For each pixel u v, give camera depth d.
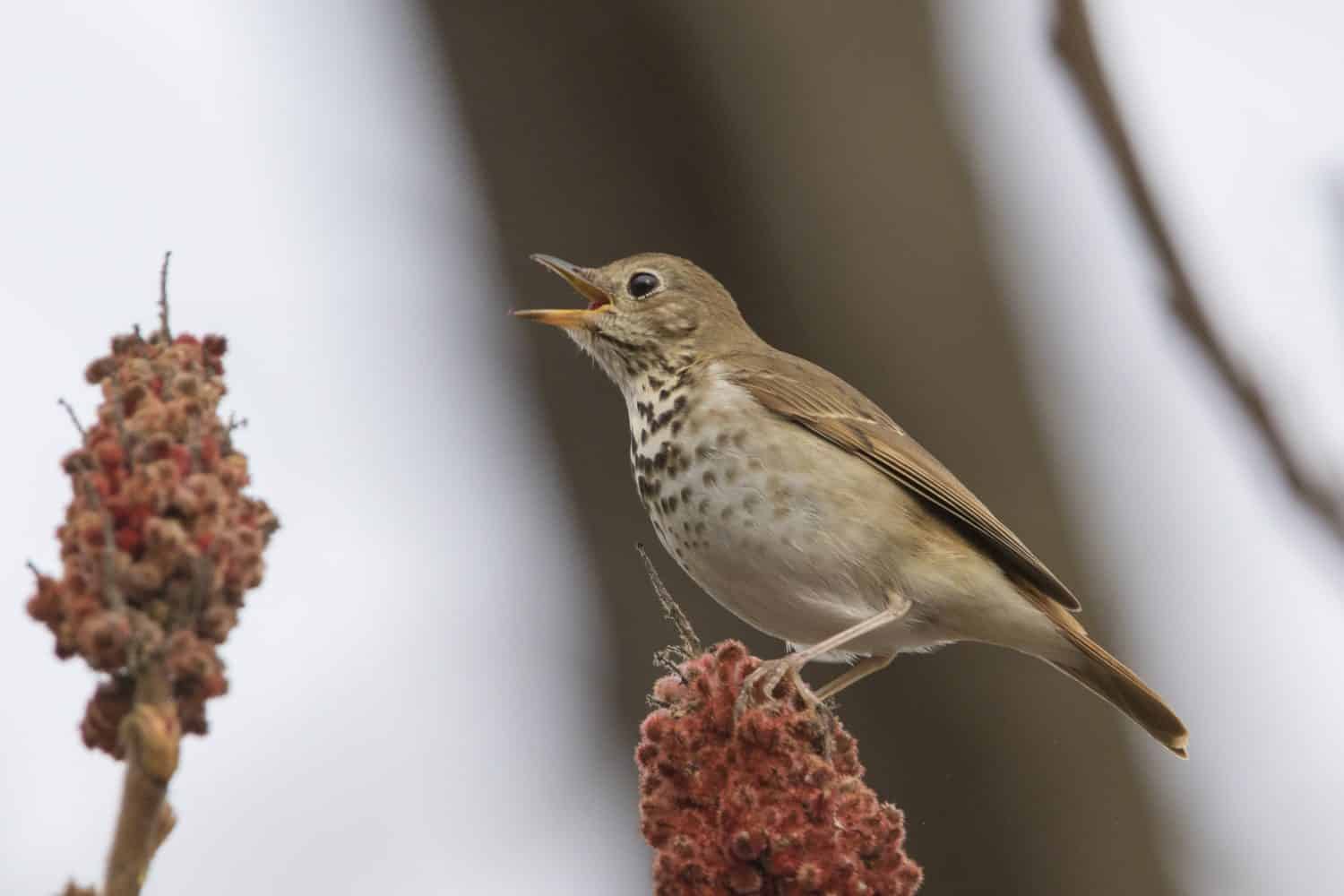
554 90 12.88
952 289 12.83
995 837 12.70
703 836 7.13
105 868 4.79
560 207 12.93
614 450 13.14
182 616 5.15
